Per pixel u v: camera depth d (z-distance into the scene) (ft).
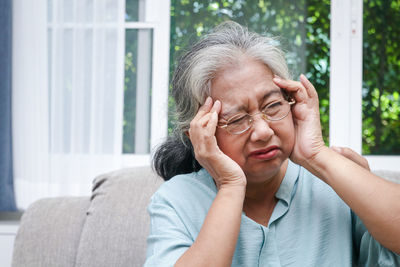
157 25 7.27
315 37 7.13
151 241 3.40
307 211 3.53
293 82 3.39
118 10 6.89
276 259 3.35
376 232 3.12
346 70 7.06
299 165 3.81
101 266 4.85
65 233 5.16
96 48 6.85
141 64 7.38
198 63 3.32
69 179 6.94
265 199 3.58
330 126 7.13
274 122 3.18
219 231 3.02
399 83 7.12
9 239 7.20
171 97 3.83
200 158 3.31
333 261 3.40
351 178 3.21
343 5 7.03
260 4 7.16
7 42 6.86
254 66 3.21
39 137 6.97
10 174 6.95
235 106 3.18
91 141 6.89
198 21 7.28
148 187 5.36
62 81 6.93
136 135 7.39
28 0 6.96
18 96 7.02
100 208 5.21
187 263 2.94
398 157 7.12
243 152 3.25
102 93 6.89
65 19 6.95
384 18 7.12
